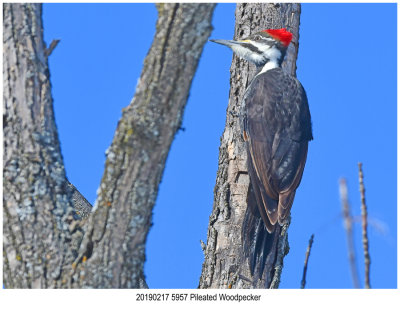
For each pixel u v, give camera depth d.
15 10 8.33
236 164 11.37
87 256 7.82
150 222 8.01
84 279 7.68
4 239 7.87
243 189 11.15
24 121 8.06
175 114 7.86
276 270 10.75
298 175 11.72
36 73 8.27
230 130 11.78
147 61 7.90
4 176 7.91
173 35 7.82
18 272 7.75
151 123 7.74
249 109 11.91
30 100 8.14
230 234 10.80
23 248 7.79
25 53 8.23
